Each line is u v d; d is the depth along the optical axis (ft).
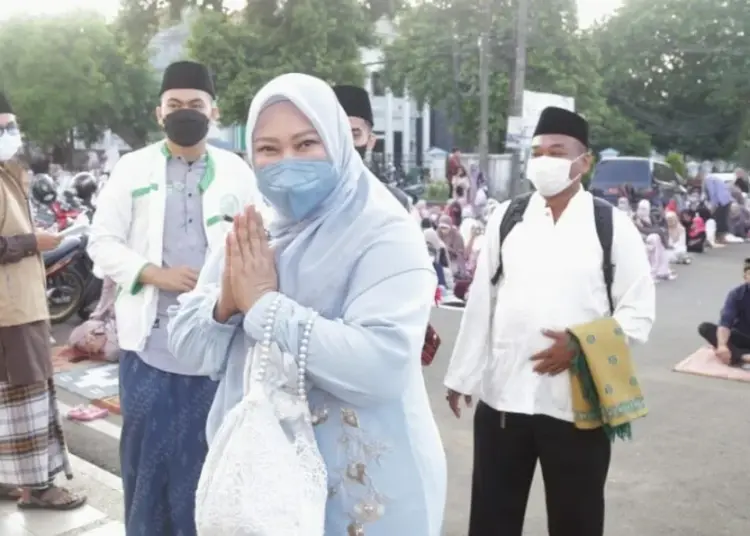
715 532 12.40
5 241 10.86
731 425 17.43
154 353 9.18
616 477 14.52
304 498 4.90
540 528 12.45
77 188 30.58
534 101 53.78
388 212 5.50
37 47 93.66
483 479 9.25
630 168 63.87
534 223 8.91
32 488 11.78
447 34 79.30
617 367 8.44
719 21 98.63
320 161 5.36
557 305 8.61
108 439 15.90
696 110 105.29
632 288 8.66
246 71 69.00
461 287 31.09
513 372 8.84
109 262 9.37
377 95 124.16
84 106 97.09
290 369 5.21
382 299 5.28
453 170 57.26
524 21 53.93
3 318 11.03
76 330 21.47
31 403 11.50
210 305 5.81
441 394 19.52
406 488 5.46
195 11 78.89
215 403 5.94
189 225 9.61
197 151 9.77
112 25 85.66
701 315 30.58
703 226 52.65
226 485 4.86
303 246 5.48
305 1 69.10
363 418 5.39
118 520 11.78
